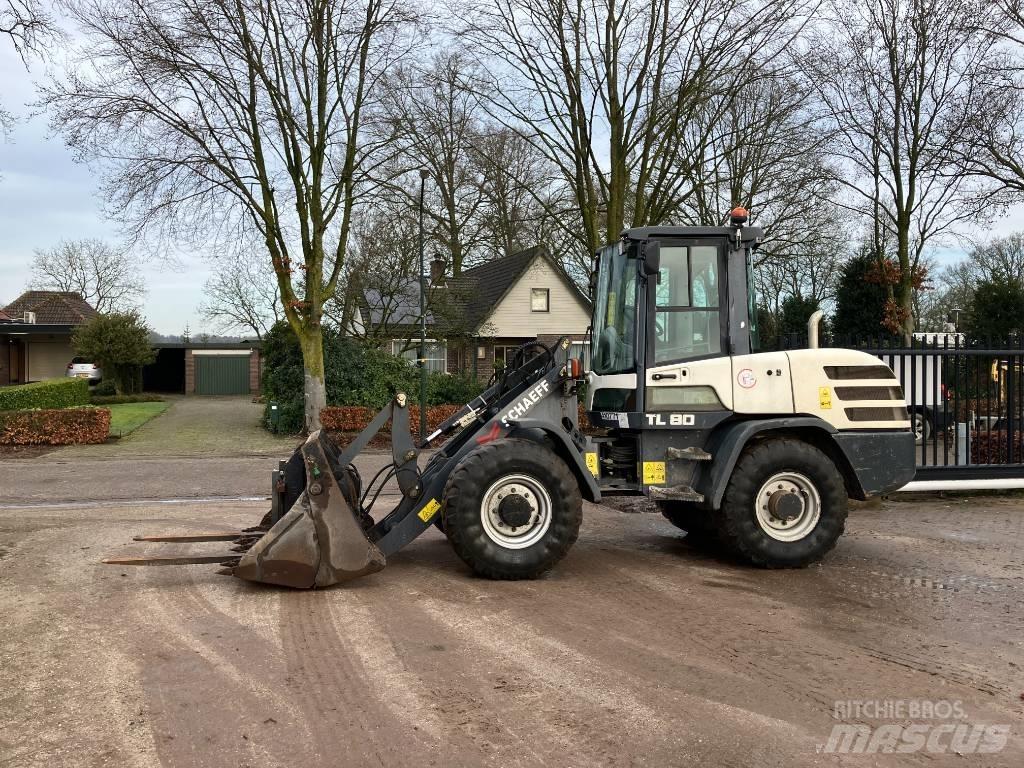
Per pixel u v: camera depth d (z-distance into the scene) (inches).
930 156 711.7
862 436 277.4
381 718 147.8
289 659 177.8
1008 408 414.3
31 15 466.3
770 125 726.5
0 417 679.1
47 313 1743.4
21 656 179.9
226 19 655.1
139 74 645.9
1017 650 189.9
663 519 367.9
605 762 132.4
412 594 230.8
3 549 292.5
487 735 141.5
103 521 352.8
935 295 1804.9
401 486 251.8
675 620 209.3
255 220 722.8
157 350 1443.2
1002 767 133.2
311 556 229.1
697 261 274.4
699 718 149.6
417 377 888.9
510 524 243.9
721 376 270.8
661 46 657.6
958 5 661.3
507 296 1241.4
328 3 678.5
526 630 199.0
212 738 139.9
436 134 727.1
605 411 284.0
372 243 926.4
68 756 133.4
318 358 756.0
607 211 708.7
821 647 190.4
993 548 301.4
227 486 473.4
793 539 266.2
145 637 192.7
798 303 1380.4
